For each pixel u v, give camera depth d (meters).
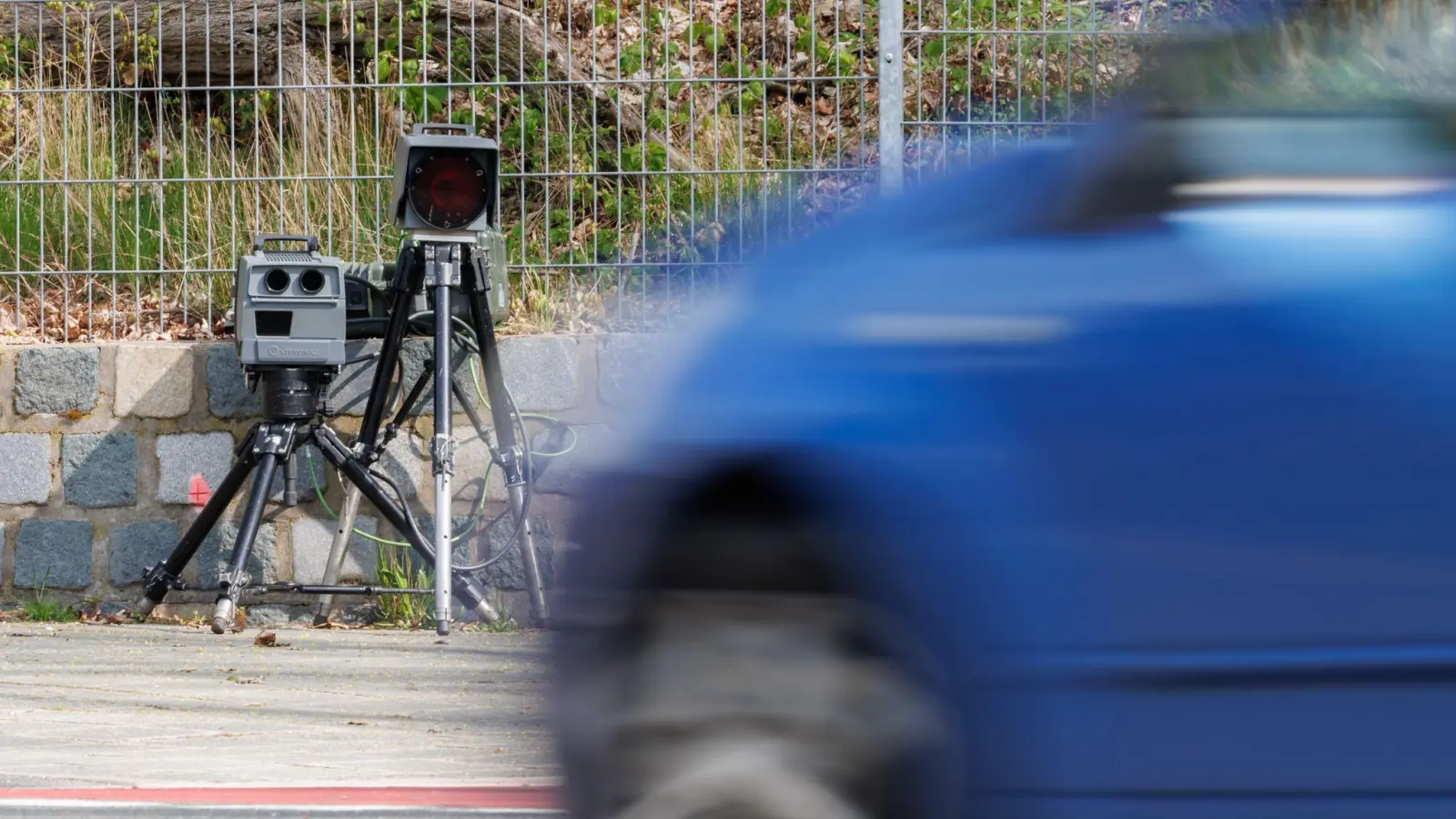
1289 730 8.97
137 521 28.72
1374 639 8.98
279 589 26.52
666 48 28.98
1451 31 10.21
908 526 9.19
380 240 30.22
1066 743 9.05
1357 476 9.06
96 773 15.57
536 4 30.14
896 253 9.88
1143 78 10.48
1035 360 9.29
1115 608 9.06
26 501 28.75
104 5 33.28
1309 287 9.25
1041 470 9.16
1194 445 9.11
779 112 28.73
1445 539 9.02
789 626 9.24
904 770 9.11
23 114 31.53
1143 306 9.30
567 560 9.54
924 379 9.33
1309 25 10.23
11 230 30.53
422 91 29.45
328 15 31.16
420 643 25.61
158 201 30.45
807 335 9.57
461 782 14.95
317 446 26.69
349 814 13.56
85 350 28.77
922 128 27.56
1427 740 8.94
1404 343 9.16
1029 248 9.66
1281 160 9.69
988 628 9.11
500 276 27.66
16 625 27.56
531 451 26.69
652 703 9.27
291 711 19.42
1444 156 9.70
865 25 28.45
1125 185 9.77
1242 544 9.05
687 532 9.35
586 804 9.34
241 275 26.11
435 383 25.80
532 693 9.84
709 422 9.40
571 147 29.09
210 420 28.70
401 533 26.92
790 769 9.13
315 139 30.77
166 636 26.44
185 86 30.28
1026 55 27.42
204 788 14.66
